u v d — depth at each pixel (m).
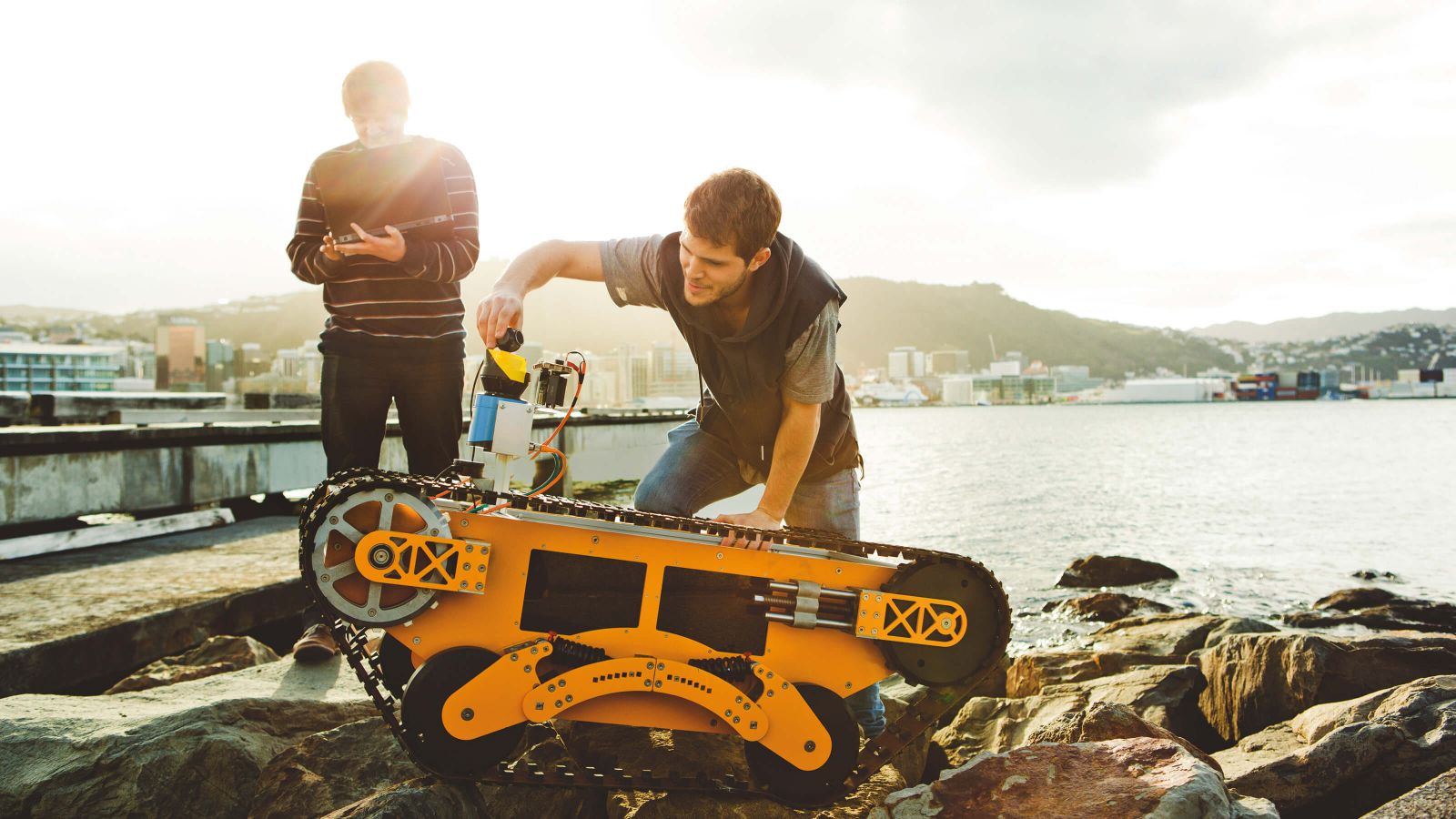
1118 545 17.86
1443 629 10.27
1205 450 57.34
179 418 17.48
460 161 4.12
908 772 3.62
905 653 2.65
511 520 2.47
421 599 2.41
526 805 2.68
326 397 4.03
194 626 5.36
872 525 20.67
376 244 3.73
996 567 15.31
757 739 2.58
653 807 2.68
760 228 2.49
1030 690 6.42
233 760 2.76
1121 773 2.49
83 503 7.50
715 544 2.58
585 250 2.99
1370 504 25.38
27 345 162.12
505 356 2.72
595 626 2.58
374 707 3.25
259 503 10.06
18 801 2.64
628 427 19.02
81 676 4.61
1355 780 3.33
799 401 2.81
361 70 3.90
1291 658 4.91
